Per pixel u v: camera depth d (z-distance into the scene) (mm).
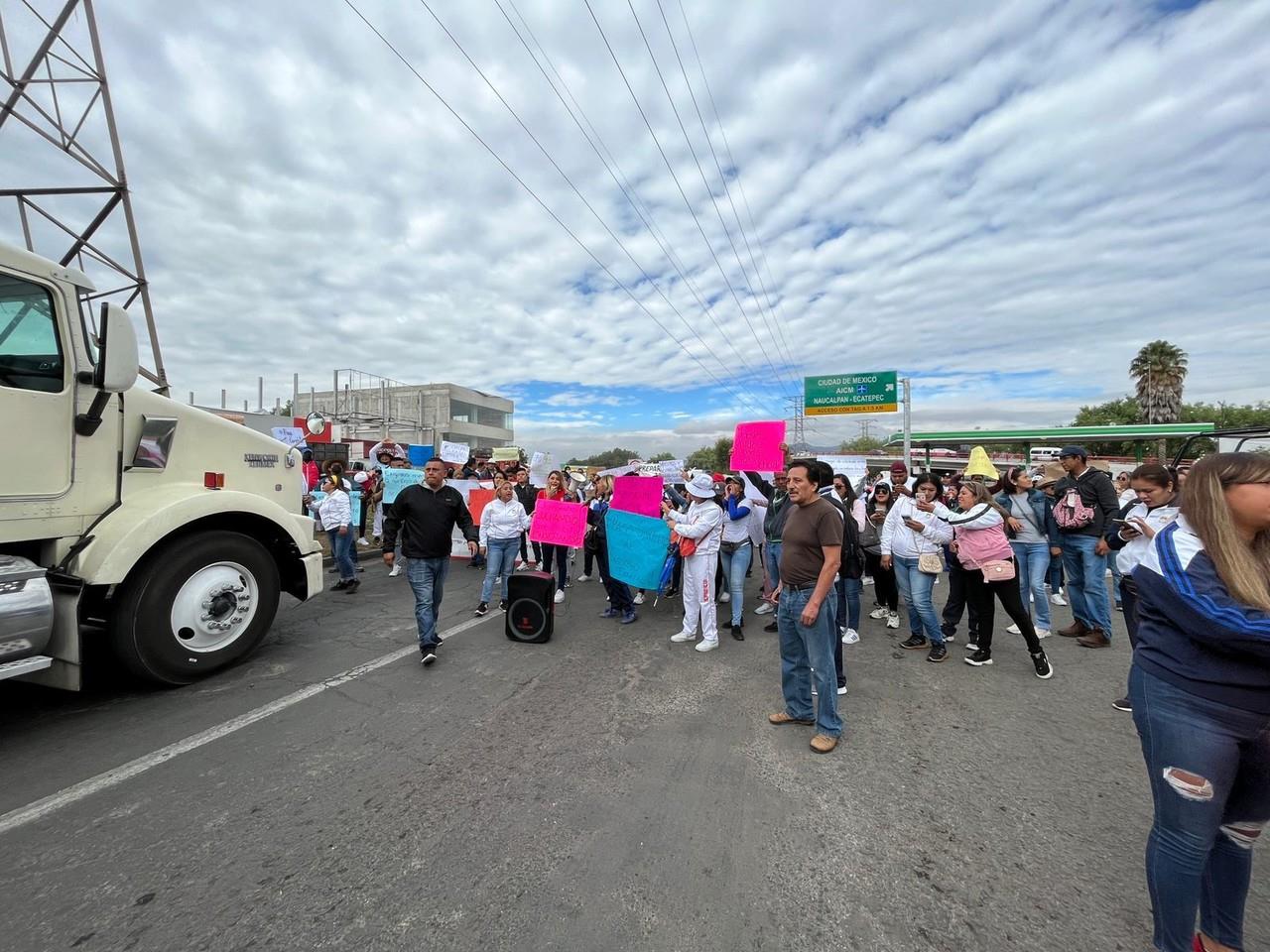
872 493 8898
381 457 14984
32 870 2291
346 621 6234
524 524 6766
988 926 2074
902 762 3295
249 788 2910
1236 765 1696
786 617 3660
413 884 2240
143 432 4137
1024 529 6039
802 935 2016
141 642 3947
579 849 2465
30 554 3725
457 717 3805
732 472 7164
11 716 3725
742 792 2945
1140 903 2191
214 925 2021
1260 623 1560
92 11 8266
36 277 3523
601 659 5098
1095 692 4406
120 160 8586
